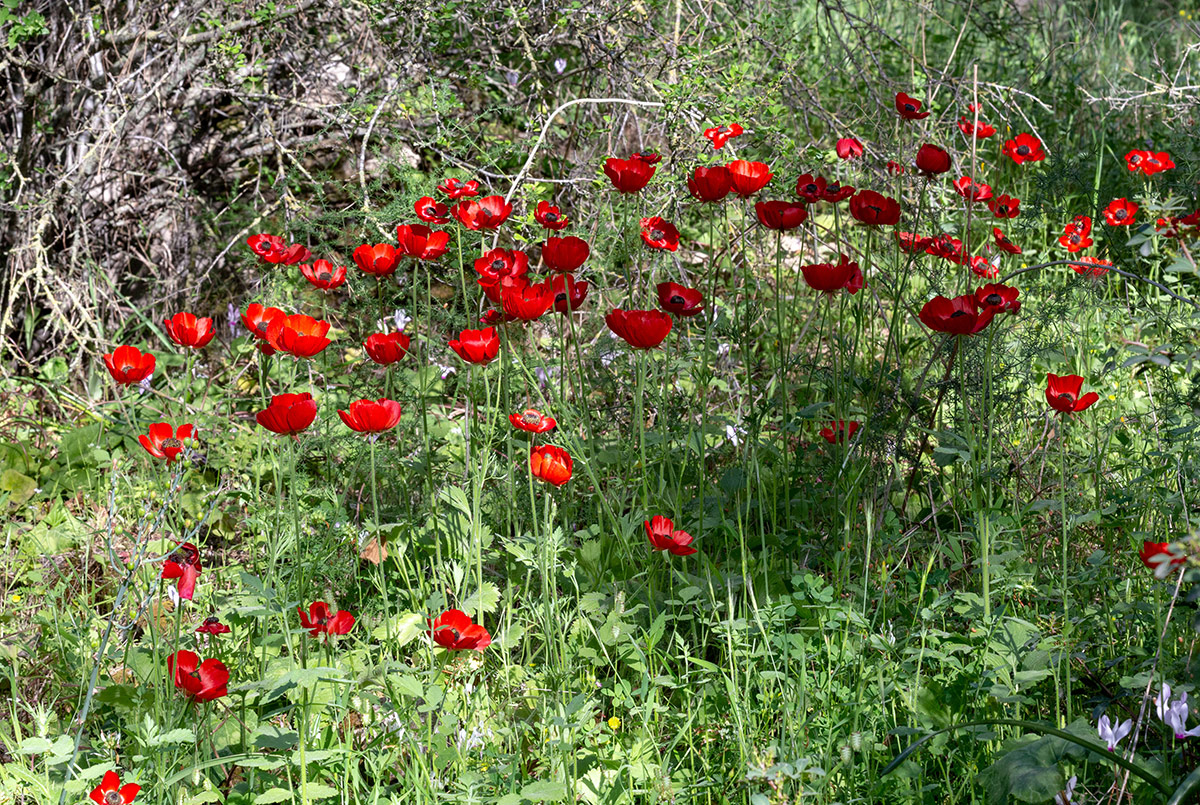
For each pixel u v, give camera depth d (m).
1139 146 6.36
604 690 2.63
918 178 5.02
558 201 4.81
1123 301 4.59
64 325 4.88
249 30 4.98
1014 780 2.11
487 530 3.21
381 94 4.76
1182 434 3.19
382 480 3.78
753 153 4.94
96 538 3.68
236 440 4.23
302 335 2.72
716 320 3.57
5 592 3.47
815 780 2.25
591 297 4.74
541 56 4.96
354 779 2.42
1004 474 3.51
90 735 2.70
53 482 4.23
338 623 2.57
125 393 4.55
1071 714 2.53
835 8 5.50
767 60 5.12
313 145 5.09
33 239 4.77
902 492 3.62
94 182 5.07
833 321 4.33
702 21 4.89
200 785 2.42
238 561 3.54
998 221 5.32
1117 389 4.13
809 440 4.03
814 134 6.08
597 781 2.40
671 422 3.74
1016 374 3.66
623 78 4.88
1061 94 6.98
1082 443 3.79
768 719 2.56
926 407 3.56
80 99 5.11
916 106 3.65
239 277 5.30
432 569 3.17
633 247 4.38
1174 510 3.10
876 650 2.69
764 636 2.64
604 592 3.10
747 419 3.42
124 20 5.15
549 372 3.97
